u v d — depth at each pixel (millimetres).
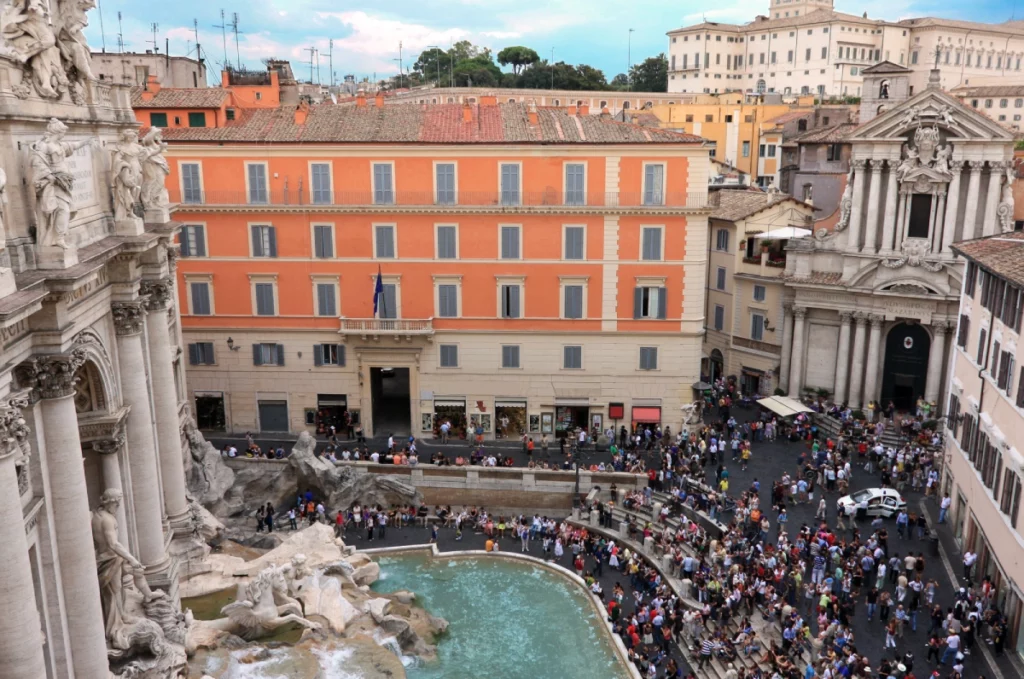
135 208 28188
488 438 53219
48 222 19406
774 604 31969
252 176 49812
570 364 52188
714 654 30859
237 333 52094
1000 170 49469
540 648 32344
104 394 25016
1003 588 32094
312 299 51469
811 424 53188
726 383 60312
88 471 26391
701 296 50688
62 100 22125
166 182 49969
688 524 39531
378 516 41688
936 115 50000
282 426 53531
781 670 27922
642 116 86875
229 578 32656
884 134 51625
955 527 39688
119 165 25156
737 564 35562
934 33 142500
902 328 53812
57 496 20297
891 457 45906
